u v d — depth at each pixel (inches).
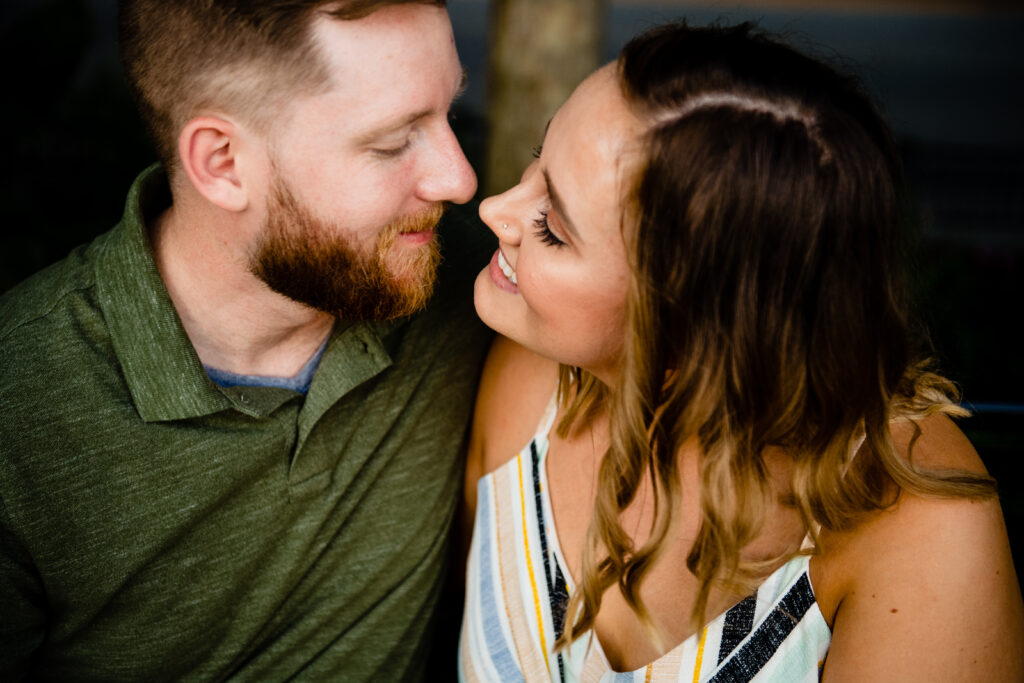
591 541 57.7
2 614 58.1
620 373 54.4
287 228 56.7
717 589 57.2
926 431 57.3
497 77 148.9
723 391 52.2
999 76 476.4
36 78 188.2
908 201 58.0
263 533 61.2
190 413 56.6
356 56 52.7
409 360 64.0
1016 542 73.8
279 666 65.7
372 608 67.1
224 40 53.1
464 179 57.9
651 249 49.9
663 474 55.2
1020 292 131.3
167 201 62.3
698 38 50.4
